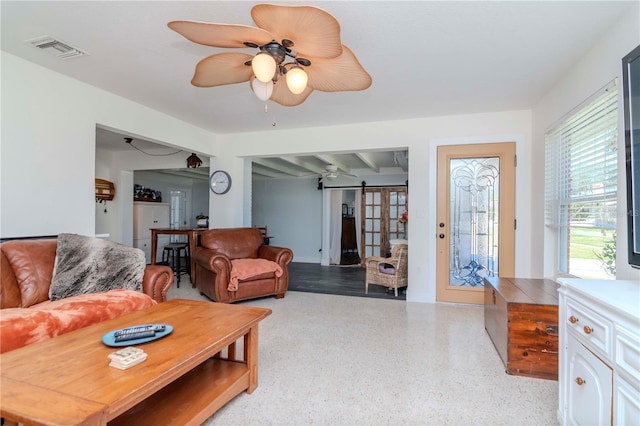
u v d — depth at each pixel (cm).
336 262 799
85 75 297
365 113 401
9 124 259
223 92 338
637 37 189
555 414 180
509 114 391
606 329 124
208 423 170
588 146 255
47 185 284
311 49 176
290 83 189
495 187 400
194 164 498
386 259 466
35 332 189
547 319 219
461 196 413
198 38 166
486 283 310
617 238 205
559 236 320
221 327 183
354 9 197
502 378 220
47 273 253
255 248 487
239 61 197
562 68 276
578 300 147
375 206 787
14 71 262
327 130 461
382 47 243
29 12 203
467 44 238
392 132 432
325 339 289
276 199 866
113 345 154
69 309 214
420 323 334
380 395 198
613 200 220
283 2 192
